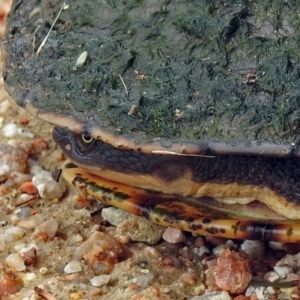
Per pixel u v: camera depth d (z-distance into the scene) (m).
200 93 0.66
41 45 0.71
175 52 0.67
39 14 0.73
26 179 0.76
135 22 0.68
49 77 0.69
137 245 0.72
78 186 0.71
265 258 0.70
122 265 0.70
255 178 0.68
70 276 0.69
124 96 0.67
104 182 0.71
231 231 0.68
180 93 0.66
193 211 0.69
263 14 0.67
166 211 0.69
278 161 0.67
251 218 0.69
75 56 0.69
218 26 0.67
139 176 0.70
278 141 0.65
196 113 0.66
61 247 0.71
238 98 0.65
